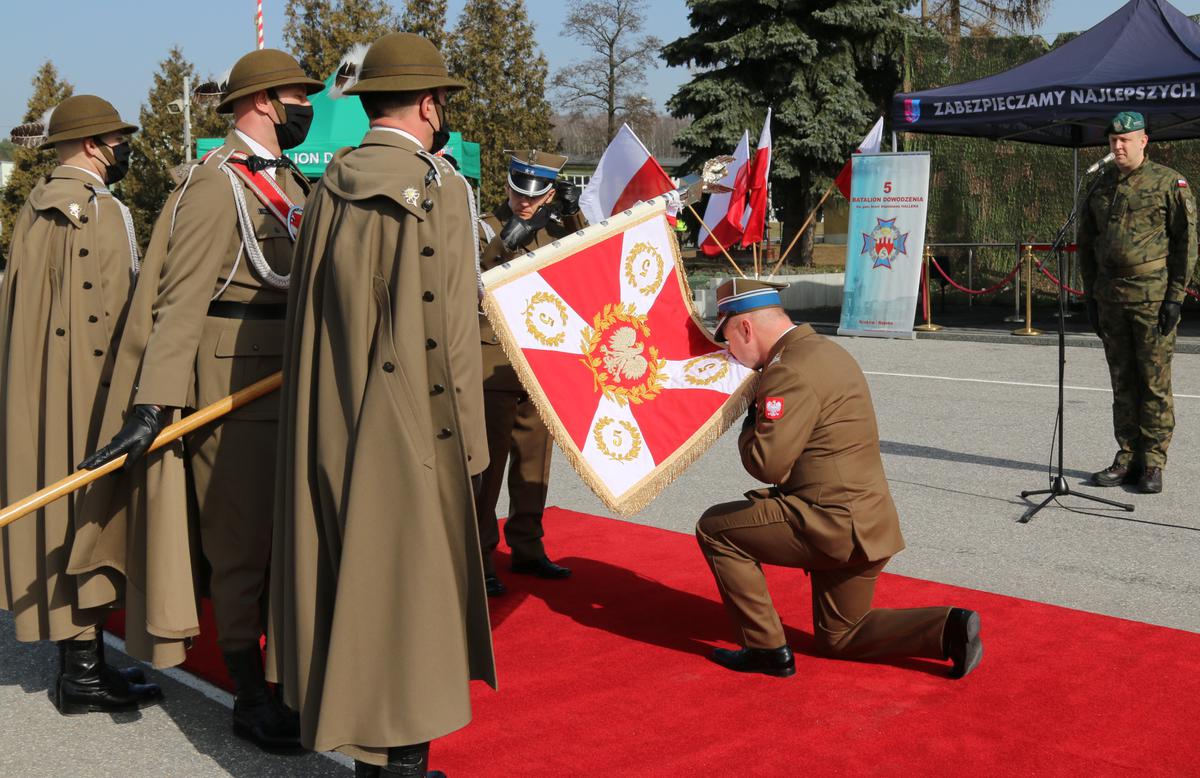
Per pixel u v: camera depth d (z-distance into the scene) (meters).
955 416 8.70
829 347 3.80
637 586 4.83
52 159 33.28
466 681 2.78
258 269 3.29
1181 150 15.52
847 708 3.54
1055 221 16.75
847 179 10.11
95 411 3.58
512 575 5.01
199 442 3.34
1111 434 7.88
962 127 13.20
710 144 24.16
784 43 22.83
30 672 4.05
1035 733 3.32
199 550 3.45
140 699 3.69
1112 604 4.52
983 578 4.88
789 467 3.69
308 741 2.81
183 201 3.27
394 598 2.72
